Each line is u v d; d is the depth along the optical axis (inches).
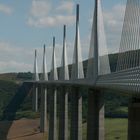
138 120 1453.0
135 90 1316.4
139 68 1334.9
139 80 1289.4
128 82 1439.5
